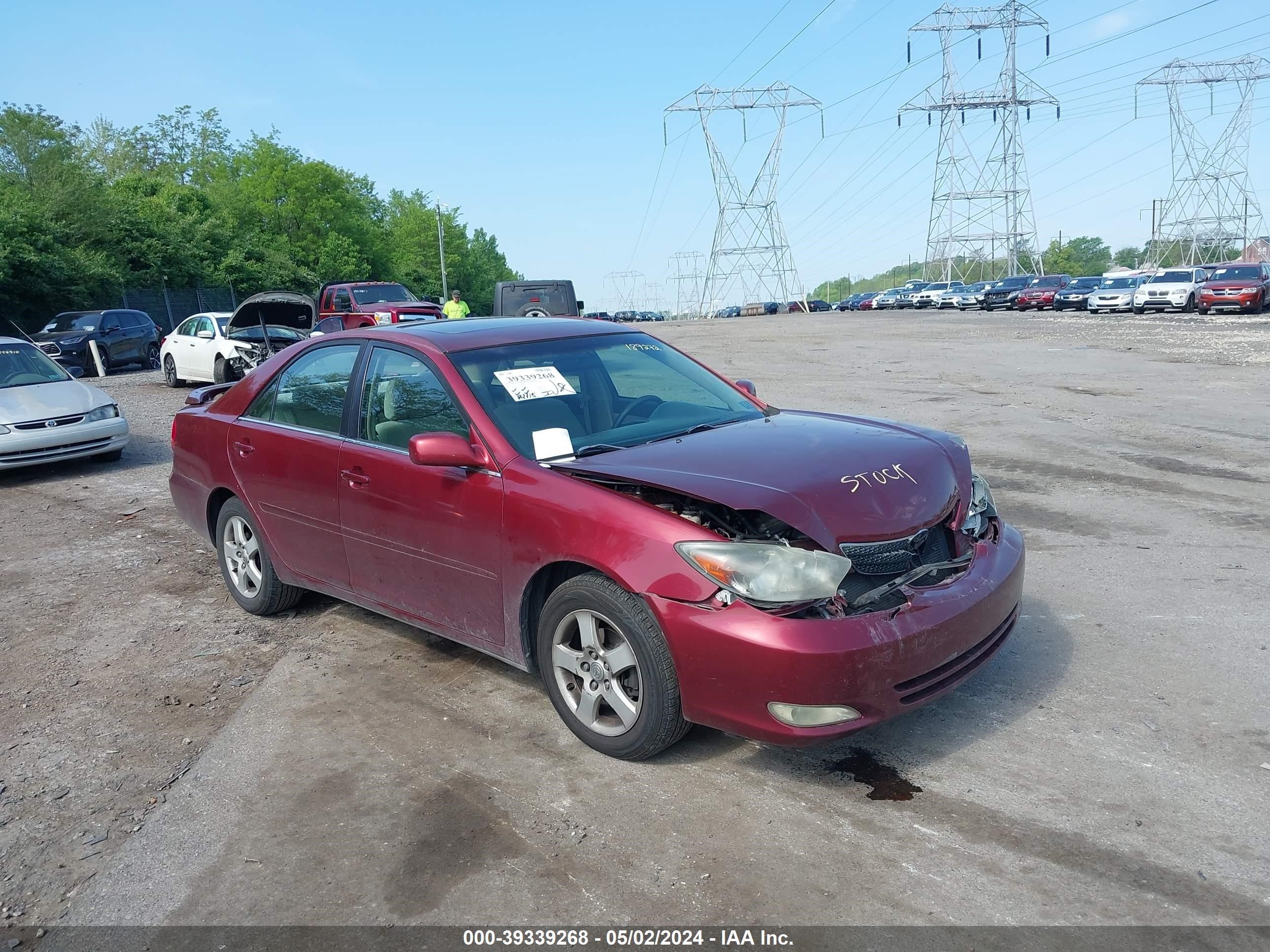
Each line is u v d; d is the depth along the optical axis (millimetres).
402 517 4254
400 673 4570
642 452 3818
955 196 81188
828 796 3322
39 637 5324
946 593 3412
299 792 3521
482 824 3242
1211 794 3207
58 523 8023
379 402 4508
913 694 3289
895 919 2668
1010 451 9250
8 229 34688
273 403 5184
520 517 3717
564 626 3680
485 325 4797
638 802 3338
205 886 2990
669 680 3359
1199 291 32938
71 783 3678
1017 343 22656
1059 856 2914
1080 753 3512
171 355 19266
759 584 3145
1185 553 5852
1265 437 9500
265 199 60531
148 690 4535
